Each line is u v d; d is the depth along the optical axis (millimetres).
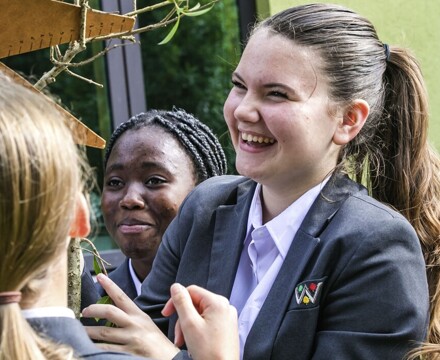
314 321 2061
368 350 2029
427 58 4719
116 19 1969
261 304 2146
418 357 2230
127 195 2814
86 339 1518
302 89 2117
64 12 1902
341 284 2074
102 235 4617
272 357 2059
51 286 1494
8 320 1350
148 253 2824
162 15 6465
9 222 1350
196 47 6570
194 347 1802
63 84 5438
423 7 4711
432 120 4719
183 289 1842
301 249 2125
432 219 2430
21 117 1378
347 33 2213
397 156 2428
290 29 2150
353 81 2197
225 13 6457
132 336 2057
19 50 1915
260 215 2256
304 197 2193
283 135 2104
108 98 4602
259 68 2125
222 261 2242
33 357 1342
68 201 1406
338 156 2293
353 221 2111
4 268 1365
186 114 2965
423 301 2084
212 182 2441
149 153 2822
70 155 1419
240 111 2125
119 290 2139
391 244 2086
